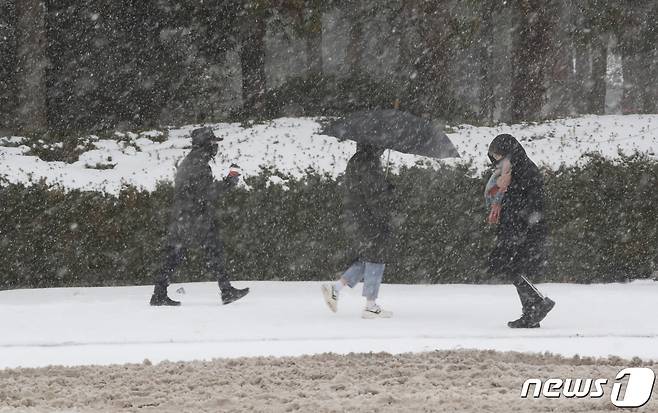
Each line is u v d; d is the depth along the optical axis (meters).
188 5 63.16
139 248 46.03
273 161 47.22
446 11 61.53
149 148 54.66
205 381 25.19
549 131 56.16
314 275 46.78
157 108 63.72
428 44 61.94
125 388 24.36
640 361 27.58
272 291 44.00
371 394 23.59
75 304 40.50
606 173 47.28
